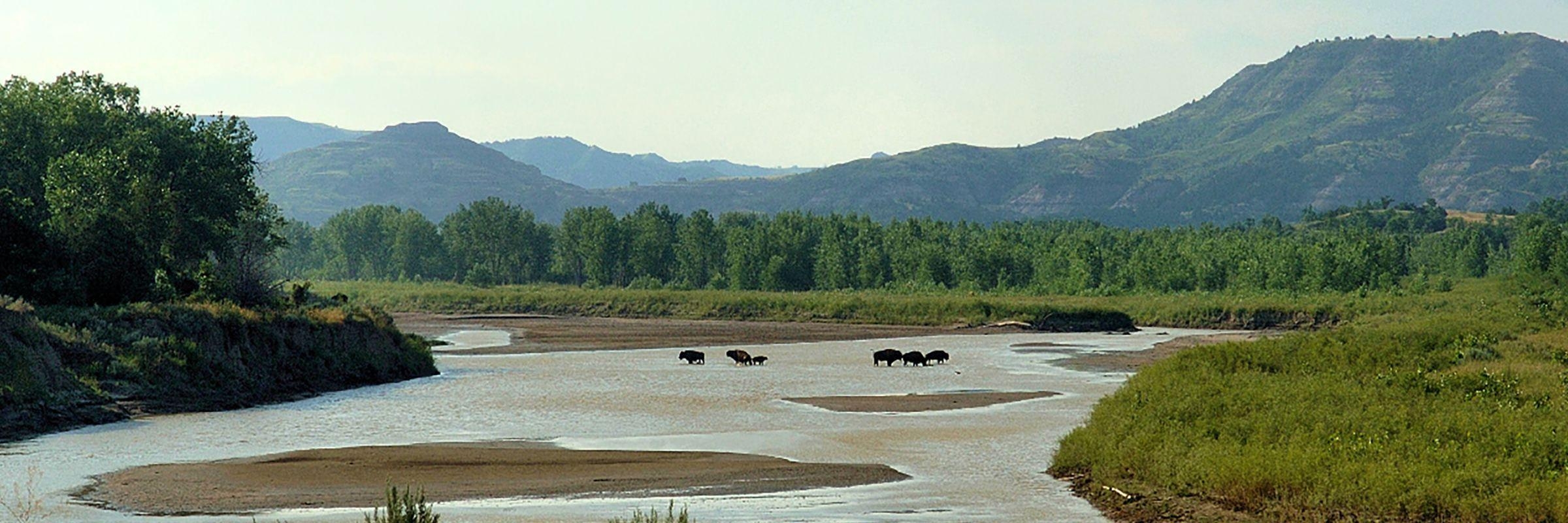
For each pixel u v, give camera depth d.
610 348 71.31
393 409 38.56
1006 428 33.94
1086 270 157.62
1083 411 38.41
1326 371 37.09
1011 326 98.69
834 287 171.00
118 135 64.19
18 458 27.02
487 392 44.25
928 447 30.00
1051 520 20.77
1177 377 33.69
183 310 42.16
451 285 171.88
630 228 189.12
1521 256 119.31
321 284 165.00
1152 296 134.62
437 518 17.58
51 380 34.19
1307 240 193.00
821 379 50.75
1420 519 19.02
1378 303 106.25
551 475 25.45
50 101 63.78
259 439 30.86
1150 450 24.06
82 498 22.20
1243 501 20.78
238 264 53.44
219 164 65.94
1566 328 56.28
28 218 48.34
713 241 187.12
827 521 20.70
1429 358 41.78
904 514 21.34
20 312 35.00
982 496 23.08
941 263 168.12
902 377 51.66
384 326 53.16
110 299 48.03
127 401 36.00
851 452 28.98
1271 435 24.33
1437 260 199.75
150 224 54.34
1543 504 18.23
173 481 24.00
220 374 40.53
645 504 22.23
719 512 21.52
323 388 45.09
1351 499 19.69
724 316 115.56
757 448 29.66
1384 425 24.42
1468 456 21.47
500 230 198.88
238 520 20.36
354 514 20.95
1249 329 104.19
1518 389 32.28
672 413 37.56
